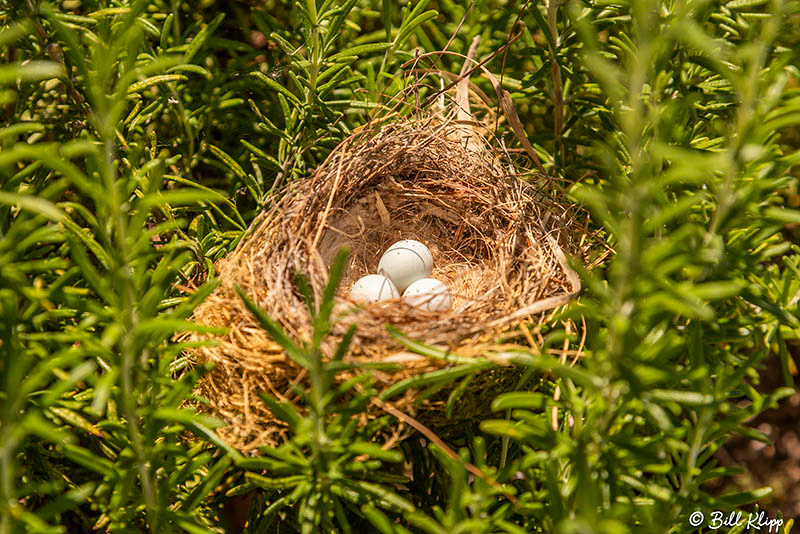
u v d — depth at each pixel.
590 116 0.62
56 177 0.58
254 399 0.57
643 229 0.50
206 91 0.62
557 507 0.54
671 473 0.56
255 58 0.63
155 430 0.54
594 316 0.53
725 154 0.53
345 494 0.55
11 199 0.51
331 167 0.61
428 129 0.62
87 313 0.56
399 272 0.62
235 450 0.56
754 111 0.53
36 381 0.52
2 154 0.49
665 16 0.57
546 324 0.59
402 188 0.62
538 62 0.63
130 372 0.54
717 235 0.54
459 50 0.63
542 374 0.58
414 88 0.61
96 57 0.53
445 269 0.63
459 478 0.53
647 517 0.54
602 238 0.61
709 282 0.55
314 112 0.61
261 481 0.55
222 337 0.58
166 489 0.55
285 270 0.59
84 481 0.58
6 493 0.52
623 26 0.60
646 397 0.53
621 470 0.55
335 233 0.62
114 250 0.54
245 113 0.62
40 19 0.57
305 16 0.60
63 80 0.58
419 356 0.56
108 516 0.55
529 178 0.62
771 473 0.68
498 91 0.60
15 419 0.54
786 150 0.65
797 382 0.69
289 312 0.57
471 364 0.54
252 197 0.63
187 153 0.61
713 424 0.54
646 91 0.58
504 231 0.61
